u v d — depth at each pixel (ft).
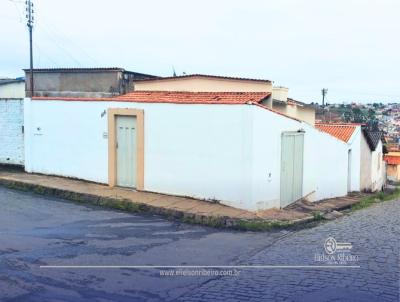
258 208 39.27
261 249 28.40
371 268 24.39
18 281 21.12
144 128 42.88
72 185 44.32
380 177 117.50
